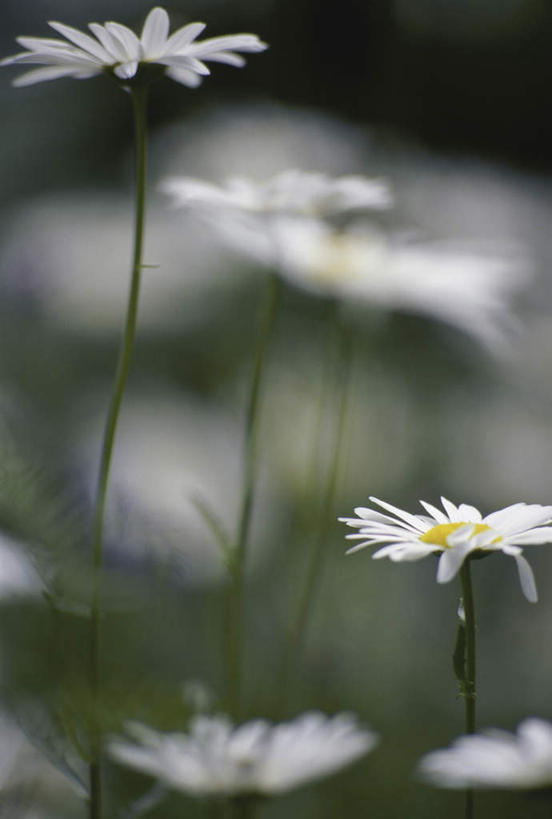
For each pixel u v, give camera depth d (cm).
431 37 273
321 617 150
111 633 107
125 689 94
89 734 94
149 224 229
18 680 96
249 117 242
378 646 157
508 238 225
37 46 96
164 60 96
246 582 162
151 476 160
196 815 109
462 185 237
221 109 254
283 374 195
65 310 210
